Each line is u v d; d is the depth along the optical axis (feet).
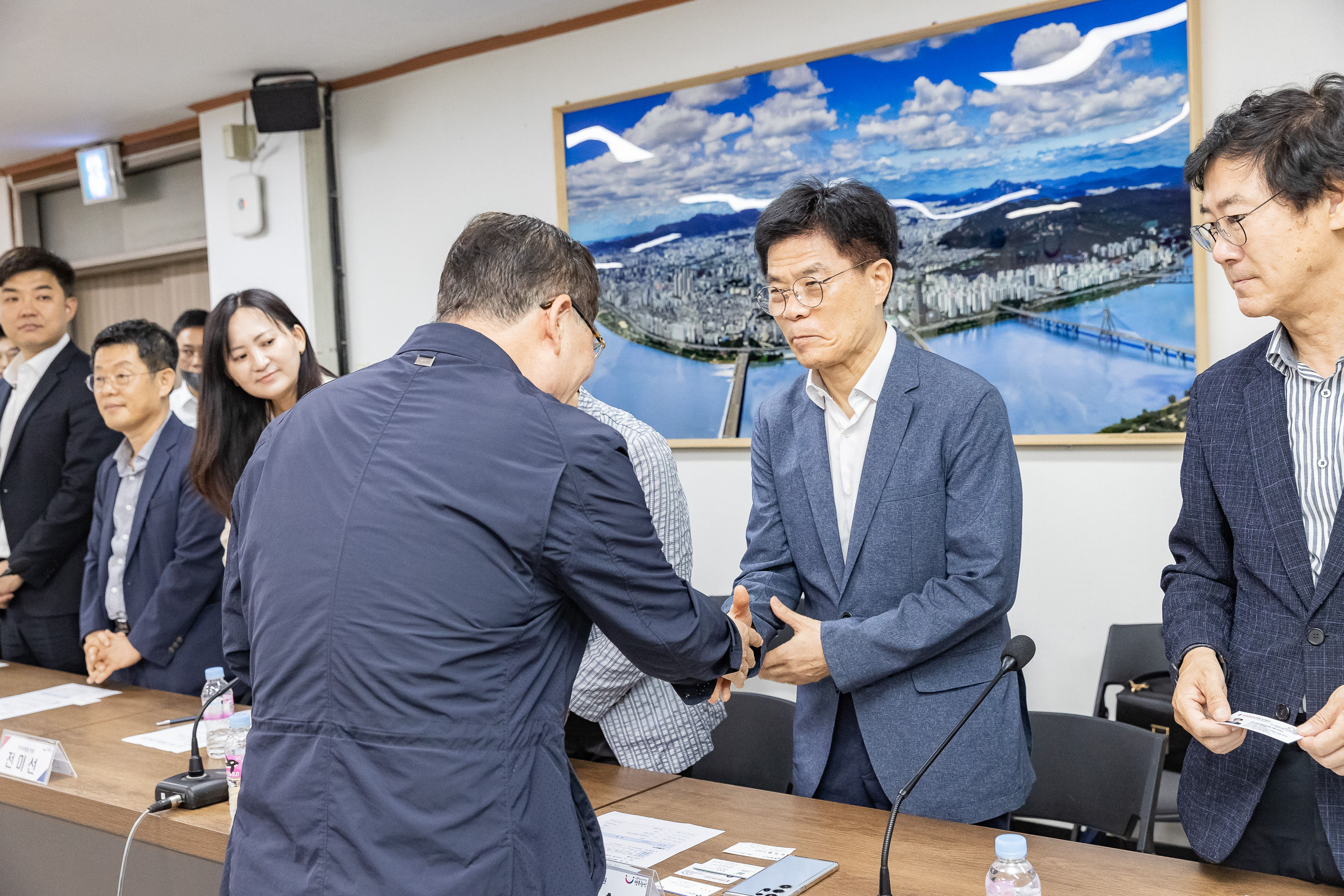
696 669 3.75
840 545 5.41
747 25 11.01
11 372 11.71
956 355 10.02
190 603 8.66
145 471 9.09
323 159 13.99
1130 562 9.37
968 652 5.18
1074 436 9.43
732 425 11.29
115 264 17.74
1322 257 3.92
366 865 3.04
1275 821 4.23
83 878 5.74
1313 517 4.17
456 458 3.27
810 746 5.49
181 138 16.02
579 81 12.13
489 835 3.09
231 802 5.36
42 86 13.93
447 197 13.28
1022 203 9.60
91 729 7.15
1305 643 4.08
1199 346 8.84
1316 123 3.81
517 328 3.67
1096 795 5.82
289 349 7.77
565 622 3.52
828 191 5.10
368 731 3.10
